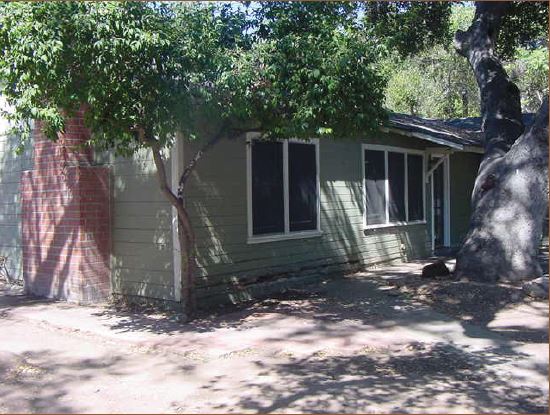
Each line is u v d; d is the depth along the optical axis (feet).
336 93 23.90
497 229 33.45
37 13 20.02
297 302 31.12
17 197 37.96
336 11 27.22
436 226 54.70
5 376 20.08
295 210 35.55
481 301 29.60
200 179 29.32
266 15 26.05
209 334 24.73
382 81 25.93
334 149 39.50
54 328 26.45
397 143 46.75
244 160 31.81
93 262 31.07
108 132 22.98
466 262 34.19
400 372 19.83
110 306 30.45
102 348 23.39
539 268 33.22
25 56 19.63
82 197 30.76
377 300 31.24
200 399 17.53
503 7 39.91
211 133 26.48
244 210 31.78
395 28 51.19
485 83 37.93
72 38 20.72
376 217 44.06
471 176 60.44
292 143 35.35
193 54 21.91
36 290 33.94
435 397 17.35
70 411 16.80
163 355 22.25
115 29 20.49
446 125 57.88
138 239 30.35
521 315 27.32
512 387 18.17
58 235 32.17
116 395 18.06
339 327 25.79
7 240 38.99
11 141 38.24
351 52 23.91
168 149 28.40
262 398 17.47
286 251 34.73
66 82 21.09
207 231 29.66
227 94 23.11
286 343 23.32
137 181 30.27
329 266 38.45
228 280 30.71
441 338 23.95
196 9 22.72
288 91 23.88
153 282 29.71
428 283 33.81
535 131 33.47
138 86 22.00
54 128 21.67
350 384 18.63
